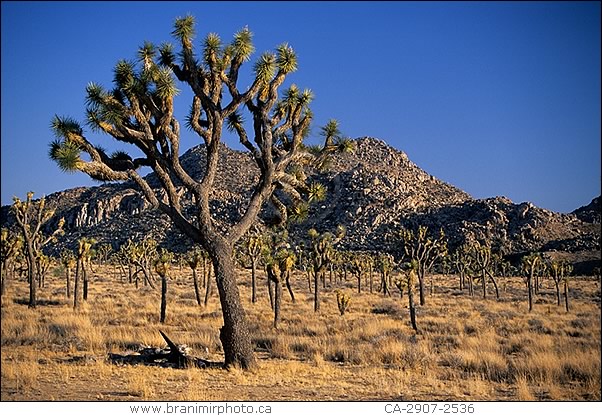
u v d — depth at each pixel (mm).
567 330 23656
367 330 21703
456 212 109312
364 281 74500
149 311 30312
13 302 34969
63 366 12844
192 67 13078
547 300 48219
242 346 13070
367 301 43000
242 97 13312
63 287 50812
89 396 9836
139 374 11867
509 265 82000
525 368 13477
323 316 30156
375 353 15727
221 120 13273
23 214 32312
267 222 16047
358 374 12945
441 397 10547
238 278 67562
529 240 101312
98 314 28453
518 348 18297
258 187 13992
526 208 109438
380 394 10664
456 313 32875
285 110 14484
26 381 10938
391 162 144250
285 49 13484
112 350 16297
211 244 13289
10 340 17531
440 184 138375
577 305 43188
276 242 40281
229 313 13141
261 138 13984
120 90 12867
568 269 52312
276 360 15133
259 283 63062
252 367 12969
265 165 13875
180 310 31641
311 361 14898
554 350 16984
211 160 13547
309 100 14438
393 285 62938
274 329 22938
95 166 12531
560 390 11266
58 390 10359
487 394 11016
